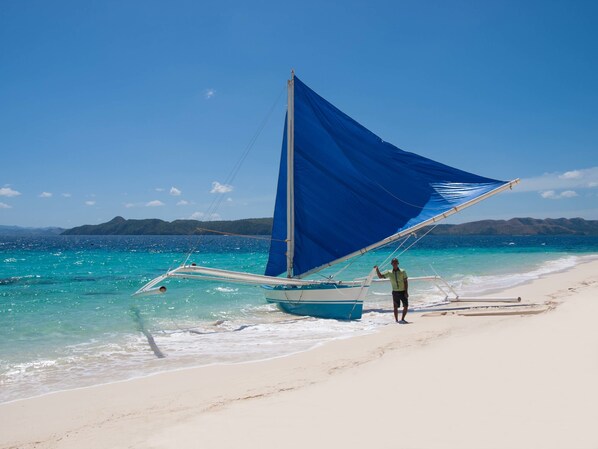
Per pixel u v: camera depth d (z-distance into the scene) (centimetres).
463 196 1516
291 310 1484
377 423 499
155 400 649
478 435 448
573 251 6456
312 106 1557
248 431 501
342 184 1540
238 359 902
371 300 1781
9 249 7494
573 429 445
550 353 719
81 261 4272
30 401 669
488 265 3516
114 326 1263
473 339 898
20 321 1316
